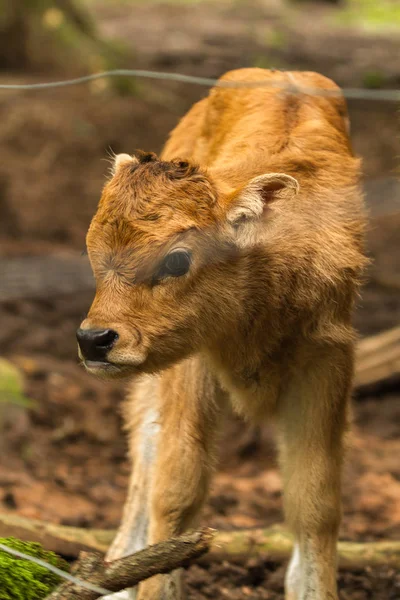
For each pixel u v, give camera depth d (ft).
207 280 26.22
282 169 28.53
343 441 29.09
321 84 32.48
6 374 50.39
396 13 176.35
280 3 178.91
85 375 56.65
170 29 143.64
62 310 63.62
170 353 26.20
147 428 31.78
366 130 97.25
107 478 46.09
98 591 21.93
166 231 25.34
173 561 22.47
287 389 28.71
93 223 25.84
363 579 34.60
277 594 33.99
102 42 103.50
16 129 88.07
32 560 22.93
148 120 94.32
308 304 27.48
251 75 32.91
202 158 32.76
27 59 97.60
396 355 55.47
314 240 27.61
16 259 67.00
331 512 28.68
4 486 42.86
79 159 86.53
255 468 48.85
